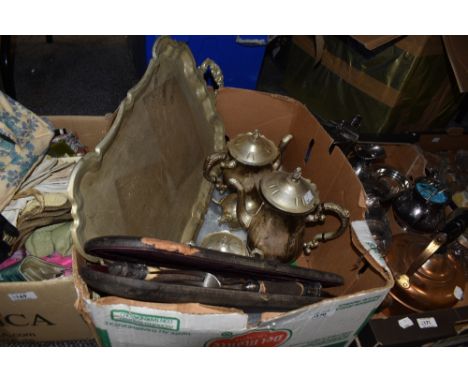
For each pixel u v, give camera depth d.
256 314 0.61
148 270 0.63
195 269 0.69
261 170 0.98
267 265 0.70
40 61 2.02
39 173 0.94
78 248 0.63
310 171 1.13
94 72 2.01
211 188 1.13
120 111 0.75
